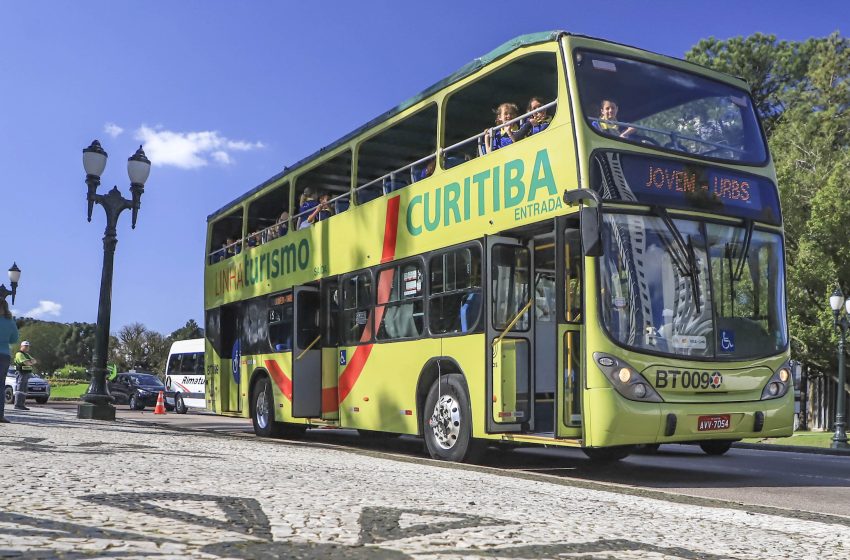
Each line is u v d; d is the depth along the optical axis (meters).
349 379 13.34
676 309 9.32
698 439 9.30
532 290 10.48
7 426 12.41
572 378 9.14
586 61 9.69
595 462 12.21
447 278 11.09
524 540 4.37
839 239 28.80
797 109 39.25
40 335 127.56
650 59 10.19
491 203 10.47
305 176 15.95
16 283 26.97
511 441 10.30
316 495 5.73
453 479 7.82
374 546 4.00
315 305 14.77
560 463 11.93
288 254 15.80
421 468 8.93
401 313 12.08
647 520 5.57
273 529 4.30
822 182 31.66
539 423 10.27
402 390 11.90
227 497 5.37
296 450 10.67
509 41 10.55
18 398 21.64
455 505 5.66
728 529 5.37
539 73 11.12
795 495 8.53
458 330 10.71
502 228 10.23
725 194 10.07
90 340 126.69
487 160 10.65
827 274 28.59
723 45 46.62
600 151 9.30
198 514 4.62
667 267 9.38
